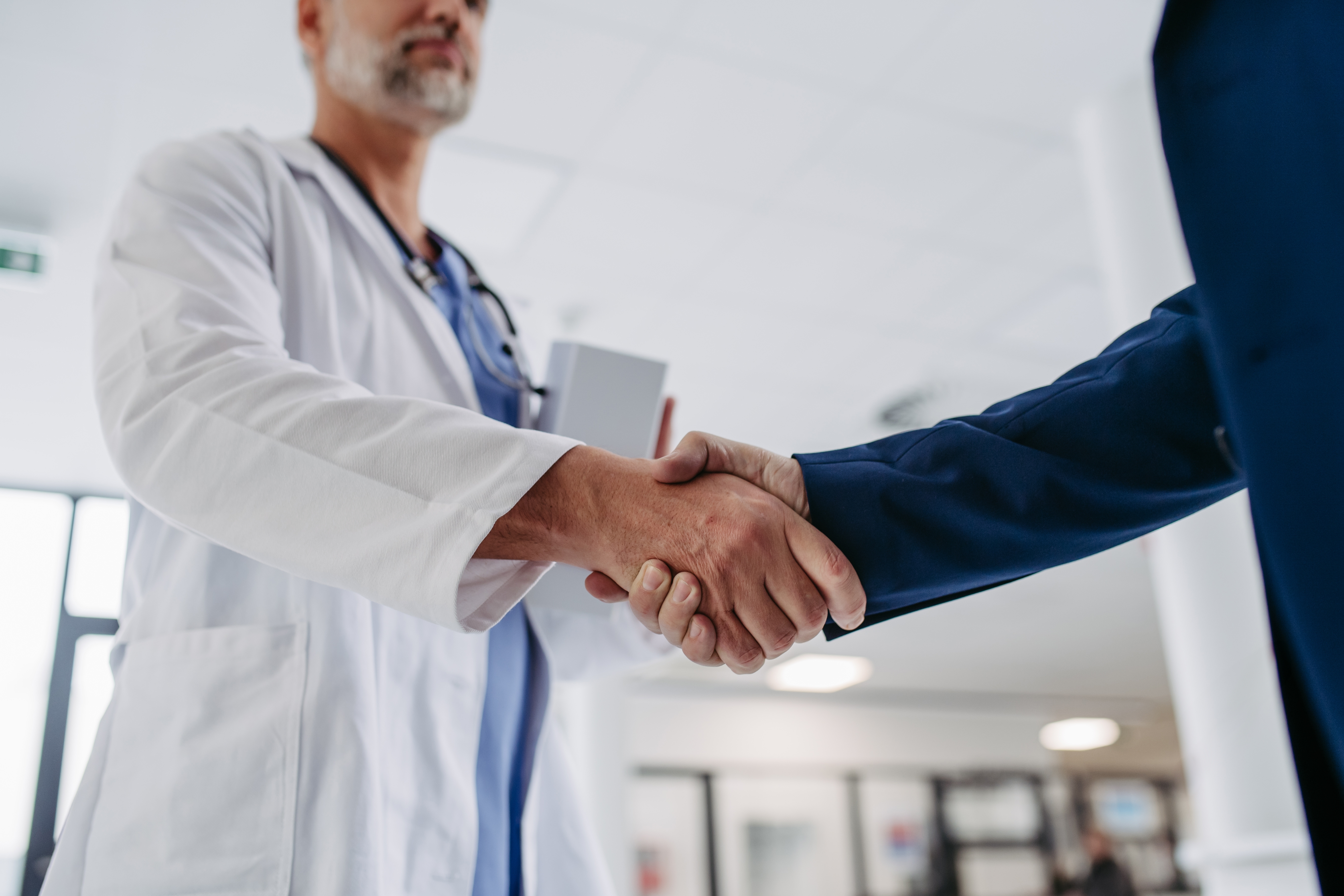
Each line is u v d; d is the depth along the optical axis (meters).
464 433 0.73
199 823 0.76
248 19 2.62
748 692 9.21
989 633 7.86
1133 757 12.77
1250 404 0.46
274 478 0.73
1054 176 3.35
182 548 0.89
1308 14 0.45
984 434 0.82
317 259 1.03
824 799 9.30
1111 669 9.23
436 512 0.70
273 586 0.85
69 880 0.78
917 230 3.60
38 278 3.31
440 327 1.10
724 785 8.95
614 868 4.17
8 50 2.66
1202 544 2.57
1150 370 0.81
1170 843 11.45
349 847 0.75
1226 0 0.49
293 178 1.10
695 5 2.66
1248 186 0.47
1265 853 2.30
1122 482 0.79
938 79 2.94
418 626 0.92
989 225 3.58
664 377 1.08
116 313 0.86
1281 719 2.42
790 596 0.74
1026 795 10.27
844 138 3.16
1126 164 2.92
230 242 0.93
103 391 0.81
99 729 0.84
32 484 5.03
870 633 7.71
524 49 2.78
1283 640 0.53
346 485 0.72
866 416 4.95
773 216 3.51
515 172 3.26
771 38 2.78
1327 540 0.43
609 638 1.18
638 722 8.84
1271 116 0.47
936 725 10.15
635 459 0.78
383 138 1.30
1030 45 2.84
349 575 0.70
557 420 1.06
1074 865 10.24
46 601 5.11
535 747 1.03
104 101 2.84
